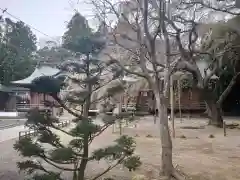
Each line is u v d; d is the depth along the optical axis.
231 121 29.75
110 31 9.47
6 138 16.31
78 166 6.00
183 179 8.23
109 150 5.37
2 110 44.28
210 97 23.55
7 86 42.03
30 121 5.30
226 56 23.17
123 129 21.16
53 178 5.24
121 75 6.03
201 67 24.92
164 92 9.21
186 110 36.62
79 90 5.54
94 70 5.54
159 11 9.30
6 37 39.09
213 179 8.41
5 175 8.45
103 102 5.85
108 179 6.60
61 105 5.51
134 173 8.74
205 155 11.94
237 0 13.08
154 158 11.00
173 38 13.52
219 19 14.55
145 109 34.88
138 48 10.48
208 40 20.02
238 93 38.19
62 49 5.68
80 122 5.22
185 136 17.84
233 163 10.48
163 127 8.70
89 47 5.46
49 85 5.21
